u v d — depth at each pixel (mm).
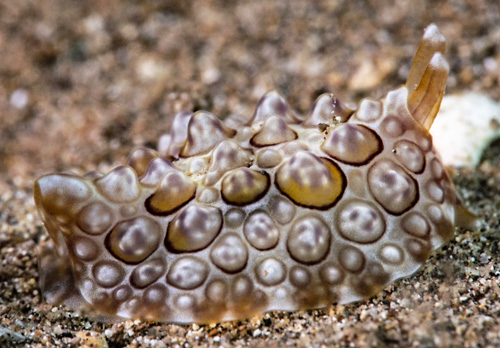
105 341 157
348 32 221
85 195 156
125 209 157
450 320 153
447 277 159
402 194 157
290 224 155
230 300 155
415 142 160
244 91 208
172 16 245
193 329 157
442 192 161
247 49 224
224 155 158
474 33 206
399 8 223
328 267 155
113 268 157
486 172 180
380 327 153
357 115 160
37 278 171
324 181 155
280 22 231
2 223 183
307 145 159
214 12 242
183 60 225
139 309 157
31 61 243
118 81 226
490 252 163
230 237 155
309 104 204
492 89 196
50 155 206
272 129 160
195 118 162
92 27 248
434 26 160
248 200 156
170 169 159
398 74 204
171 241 156
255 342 155
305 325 155
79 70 236
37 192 155
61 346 157
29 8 260
